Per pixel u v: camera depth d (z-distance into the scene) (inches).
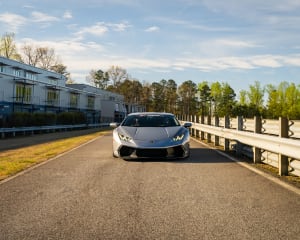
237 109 3430.1
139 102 4975.4
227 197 190.9
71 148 506.9
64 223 145.6
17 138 862.5
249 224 143.9
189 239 126.6
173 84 5339.6
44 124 1315.2
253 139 317.7
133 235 131.0
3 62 1742.1
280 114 3385.8
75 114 1722.4
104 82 4724.4
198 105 4992.6
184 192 203.2
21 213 160.7
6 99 1601.9
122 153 331.3
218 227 140.1
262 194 198.1
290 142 233.0
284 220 149.5
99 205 174.7
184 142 333.1
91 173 271.1
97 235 131.0
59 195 197.2
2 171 285.7
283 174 259.4
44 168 299.4
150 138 329.1
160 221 148.0
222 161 339.0
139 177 251.8
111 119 2731.3
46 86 1979.6
